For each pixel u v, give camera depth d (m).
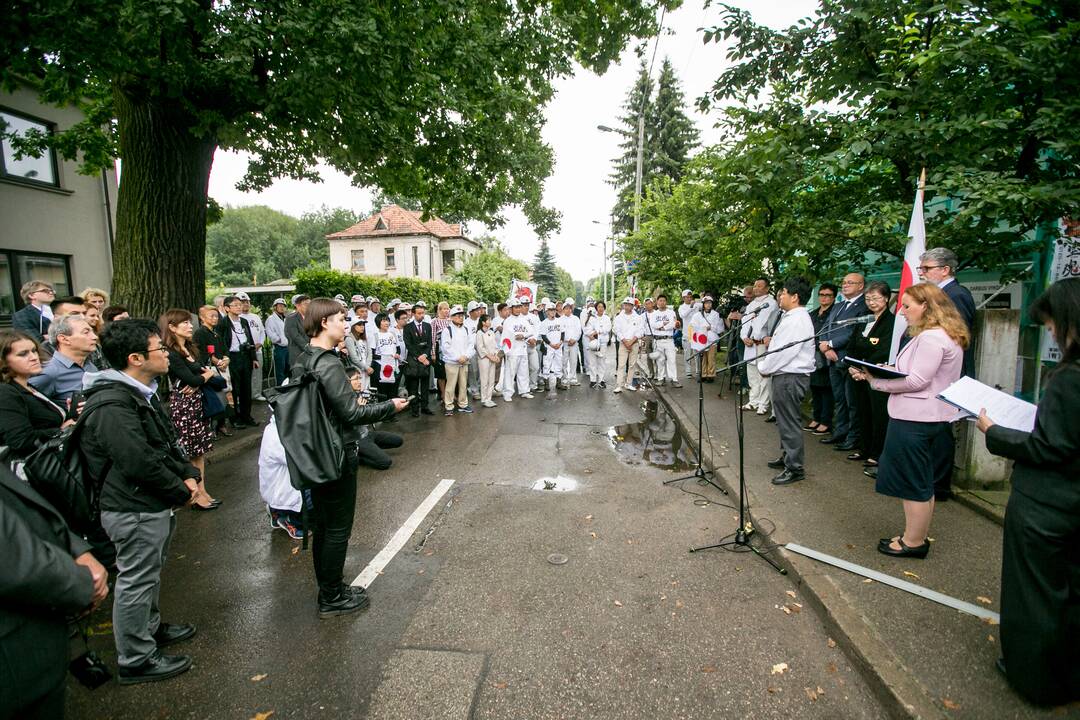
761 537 4.06
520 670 2.68
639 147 17.41
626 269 15.99
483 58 7.80
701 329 11.55
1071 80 4.16
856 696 2.46
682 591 3.39
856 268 6.93
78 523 2.45
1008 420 2.43
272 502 4.38
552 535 4.29
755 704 2.42
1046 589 2.11
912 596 3.06
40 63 5.42
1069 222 4.81
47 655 1.56
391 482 5.68
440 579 3.61
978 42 4.16
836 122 5.50
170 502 2.66
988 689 2.32
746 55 5.99
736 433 7.11
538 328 11.52
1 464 1.67
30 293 5.57
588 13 9.07
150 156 7.08
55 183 12.87
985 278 7.01
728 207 7.00
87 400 2.49
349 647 2.89
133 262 7.22
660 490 5.33
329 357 3.03
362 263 42.12
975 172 4.45
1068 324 2.07
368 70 6.06
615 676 2.62
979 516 4.12
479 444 7.22
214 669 2.74
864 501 4.53
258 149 10.05
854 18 5.19
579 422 8.53
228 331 7.64
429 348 9.07
